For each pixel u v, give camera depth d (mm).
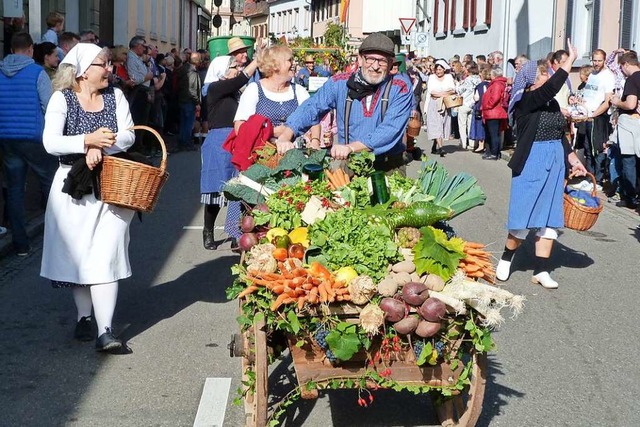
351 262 4840
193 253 10375
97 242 6762
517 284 9148
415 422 5688
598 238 11594
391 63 6422
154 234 11484
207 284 8953
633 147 13297
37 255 10180
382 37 6355
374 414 5801
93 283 6738
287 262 4918
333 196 5523
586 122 15391
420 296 4660
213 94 9734
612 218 13023
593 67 15469
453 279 4848
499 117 20484
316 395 4902
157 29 39688
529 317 7973
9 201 10055
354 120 6496
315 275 4707
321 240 4980
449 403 5574
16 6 15500
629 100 13102
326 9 79625
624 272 9734
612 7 21031
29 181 15180
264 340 4820
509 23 29156
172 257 10164
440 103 21484
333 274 4797
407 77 6574
